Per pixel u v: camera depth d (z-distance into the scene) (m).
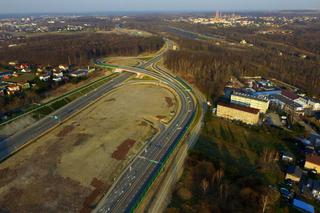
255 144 114.12
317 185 85.69
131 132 123.75
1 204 78.62
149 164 98.75
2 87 165.25
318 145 111.88
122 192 84.19
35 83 175.62
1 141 112.62
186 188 85.81
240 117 134.12
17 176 91.00
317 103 150.12
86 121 134.75
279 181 90.81
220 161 98.31
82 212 76.38
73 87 181.75
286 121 135.00
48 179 89.81
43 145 111.00
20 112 136.38
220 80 193.12
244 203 78.88
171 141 115.19
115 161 100.75
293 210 77.62
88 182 88.81
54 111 145.12
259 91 175.50
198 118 137.88
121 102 162.00
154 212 75.69
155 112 147.00
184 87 186.12
